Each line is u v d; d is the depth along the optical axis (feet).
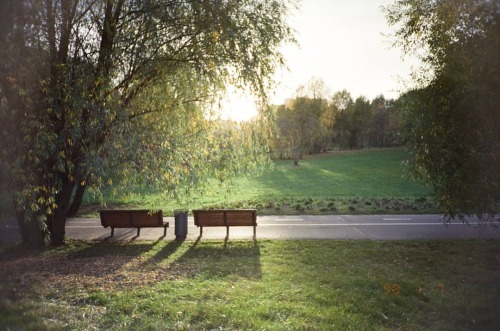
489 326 20.04
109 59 31.96
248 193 88.48
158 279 27.68
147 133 33.55
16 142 27.66
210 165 38.09
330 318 20.93
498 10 28.12
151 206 68.08
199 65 33.94
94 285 25.91
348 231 46.14
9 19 26.11
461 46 30.14
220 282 27.09
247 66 34.17
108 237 44.06
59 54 31.73
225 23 32.89
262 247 38.37
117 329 19.11
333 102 291.99
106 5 33.19
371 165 172.14
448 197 34.19
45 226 30.19
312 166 174.19
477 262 31.78
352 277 28.27
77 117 30.78
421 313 21.99
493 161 29.84
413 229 46.80
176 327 19.52
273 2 36.42
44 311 20.79
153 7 31.78
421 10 33.55
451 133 31.58
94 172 31.35
